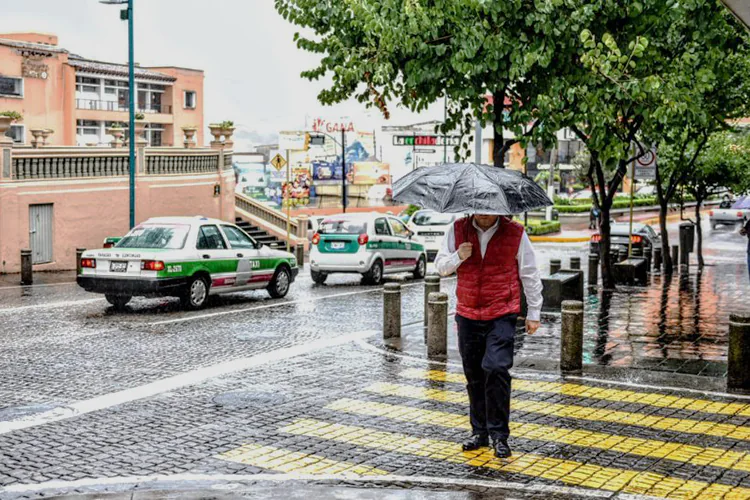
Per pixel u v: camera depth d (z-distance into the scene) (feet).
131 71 83.92
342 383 33.37
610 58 39.93
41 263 81.05
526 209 22.63
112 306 56.03
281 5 48.42
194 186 102.47
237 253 57.77
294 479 22.21
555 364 36.45
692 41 44.86
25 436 26.13
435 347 38.65
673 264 88.07
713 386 32.65
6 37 187.32
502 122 44.55
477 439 24.59
